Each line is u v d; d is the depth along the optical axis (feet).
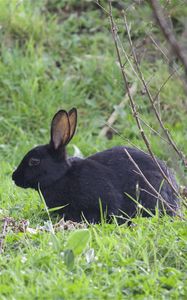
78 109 55.06
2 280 28.07
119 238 31.48
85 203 37.06
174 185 38.27
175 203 37.37
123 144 51.44
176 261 29.76
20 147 50.49
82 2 63.52
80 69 57.82
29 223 34.83
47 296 26.43
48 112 53.57
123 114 54.13
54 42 59.67
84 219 37.01
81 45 60.03
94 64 57.67
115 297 26.55
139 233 31.42
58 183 37.55
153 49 56.29
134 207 37.22
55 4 63.31
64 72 57.47
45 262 29.07
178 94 54.24
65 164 37.73
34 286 27.35
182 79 31.14
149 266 29.32
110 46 59.26
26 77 55.67
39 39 59.52
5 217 34.01
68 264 28.78
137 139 52.47
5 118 53.36
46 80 55.83
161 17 24.31
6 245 31.24
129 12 39.70
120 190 37.24
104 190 36.88
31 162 37.68
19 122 53.11
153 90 54.19
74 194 37.22
